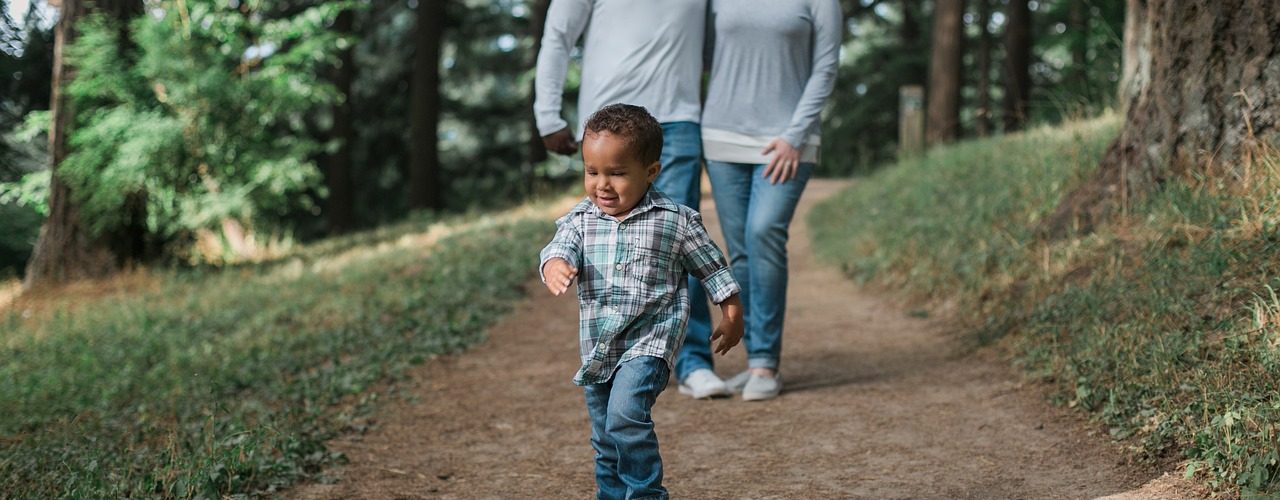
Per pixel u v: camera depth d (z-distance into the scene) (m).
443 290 7.78
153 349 6.84
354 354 6.02
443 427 4.48
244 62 12.86
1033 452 3.58
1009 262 5.89
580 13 4.45
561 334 6.59
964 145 11.56
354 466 3.89
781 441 3.95
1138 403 3.62
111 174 11.49
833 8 4.42
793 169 4.40
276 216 17.64
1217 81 4.79
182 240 13.48
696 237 2.78
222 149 12.21
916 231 7.84
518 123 26.77
